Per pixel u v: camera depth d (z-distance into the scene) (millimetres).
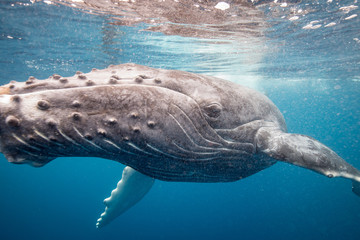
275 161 5176
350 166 3840
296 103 60594
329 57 18234
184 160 3744
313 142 4062
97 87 3070
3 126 2607
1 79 23844
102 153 3219
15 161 2770
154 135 3291
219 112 3877
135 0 8859
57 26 11695
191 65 19344
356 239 34000
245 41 13734
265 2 8781
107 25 11352
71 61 17500
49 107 2777
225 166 4305
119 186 8539
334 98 51250
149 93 3357
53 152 2957
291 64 20234
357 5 9484
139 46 14359
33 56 16469
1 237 42219
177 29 11719
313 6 9422
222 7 9125
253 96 4789
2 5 9875
